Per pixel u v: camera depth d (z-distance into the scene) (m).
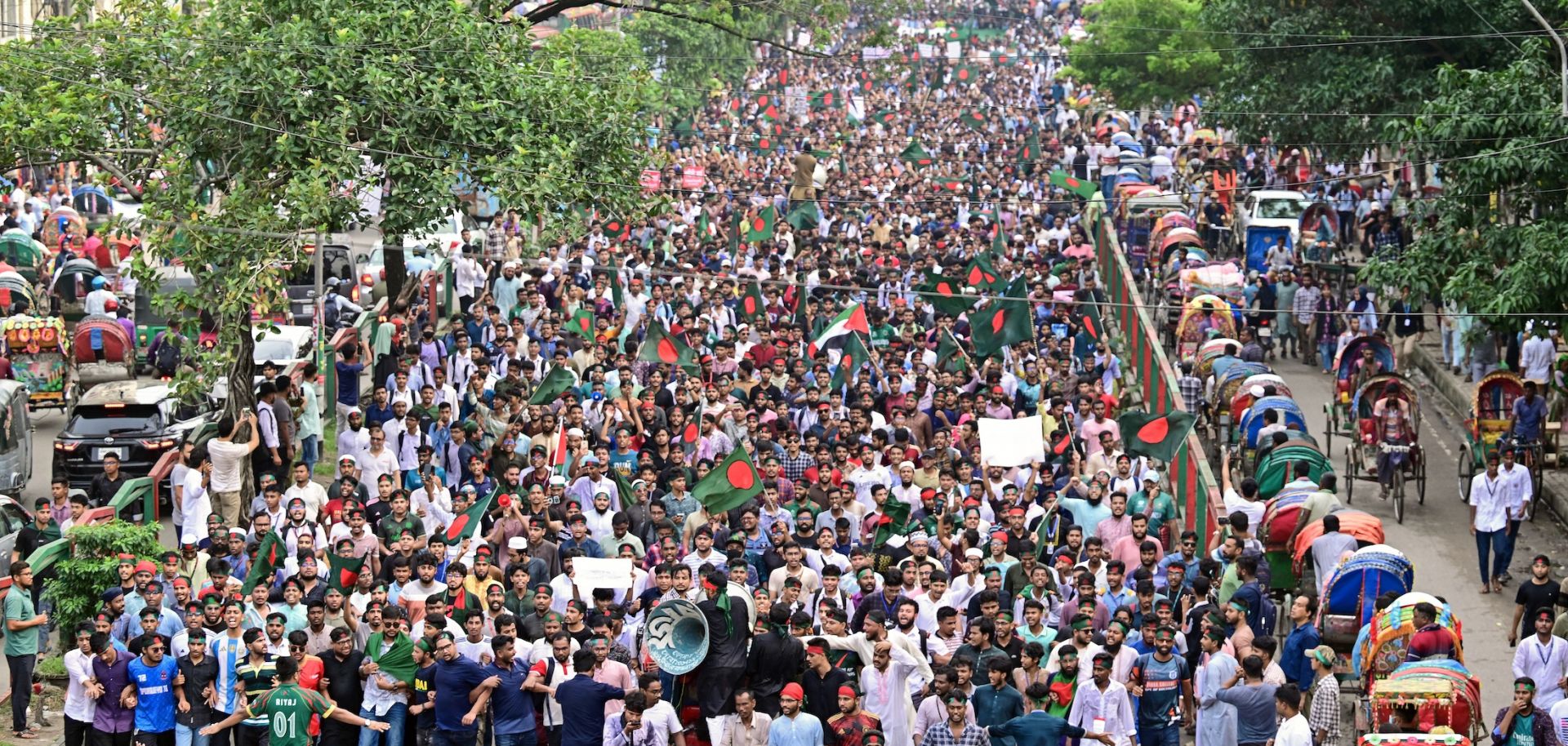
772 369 28.72
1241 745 18.14
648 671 18.67
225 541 21.12
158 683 18.75
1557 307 28.31
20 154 25.88
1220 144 56.06
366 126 26.80
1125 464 24.47
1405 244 42.47
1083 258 41.47
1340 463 31.91
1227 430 30.80
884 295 35.44
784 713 17.28
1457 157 30.45
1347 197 47.09
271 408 26.58
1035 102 76.38
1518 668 19.78
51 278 40.06
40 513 23.66
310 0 26.17
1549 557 27.28
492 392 27.66
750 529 21.73
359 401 30.23
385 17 26.48
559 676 18.50
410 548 20.41
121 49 26.34
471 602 19.48
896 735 18.05
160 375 34.31
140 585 20.11
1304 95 44.19
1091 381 28.78
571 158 27.11
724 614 17.89
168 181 25.80
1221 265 38.00
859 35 84.69
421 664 18.55
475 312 32.28
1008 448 24.86
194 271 25.61
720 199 48.34
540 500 22.03
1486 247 29.34
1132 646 18.77
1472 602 25.61
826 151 56.94
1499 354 35.31
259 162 26.19
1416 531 28.45
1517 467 25.48
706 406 26.77
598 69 30.95
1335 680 18.19
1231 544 21.12
